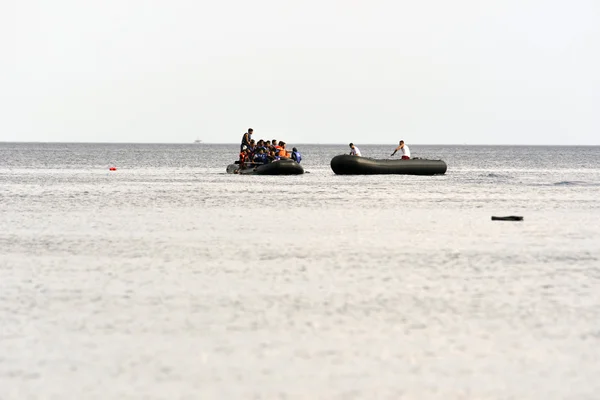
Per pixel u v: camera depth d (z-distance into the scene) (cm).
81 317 4538
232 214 10094
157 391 3347
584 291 5272
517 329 4306
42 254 6750
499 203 12031
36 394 3312
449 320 4488
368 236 7956
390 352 3884
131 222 9156
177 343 4019
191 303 4878
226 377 3519
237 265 6219
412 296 5094
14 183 16988
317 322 4428
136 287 5356
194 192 13975
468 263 6341
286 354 3844
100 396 3291
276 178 18525
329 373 3575
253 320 4469
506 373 3591
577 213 10488
